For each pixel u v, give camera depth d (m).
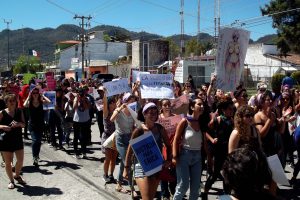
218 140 6.41
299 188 7.72
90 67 66.00
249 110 5.09
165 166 5.46
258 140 5.24
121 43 80.62
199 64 35.25
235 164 2.35
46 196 7.31
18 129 7.88
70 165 9.79
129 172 6.61
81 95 10.36
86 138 10.56
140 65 51.03
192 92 11.30
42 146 12.30
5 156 7.78
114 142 7.89
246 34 9.59
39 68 107.38
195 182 5.78
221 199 2.37
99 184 8.08
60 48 97.75
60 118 11.63
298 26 43.97
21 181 8.10
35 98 9.59
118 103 8.34
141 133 5.50
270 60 57.19
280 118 7.28
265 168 2.44
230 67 9.48
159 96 9.11
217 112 6.59
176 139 5.72
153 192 5.39
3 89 15.20
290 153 9.27
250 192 2.31
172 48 69.62
